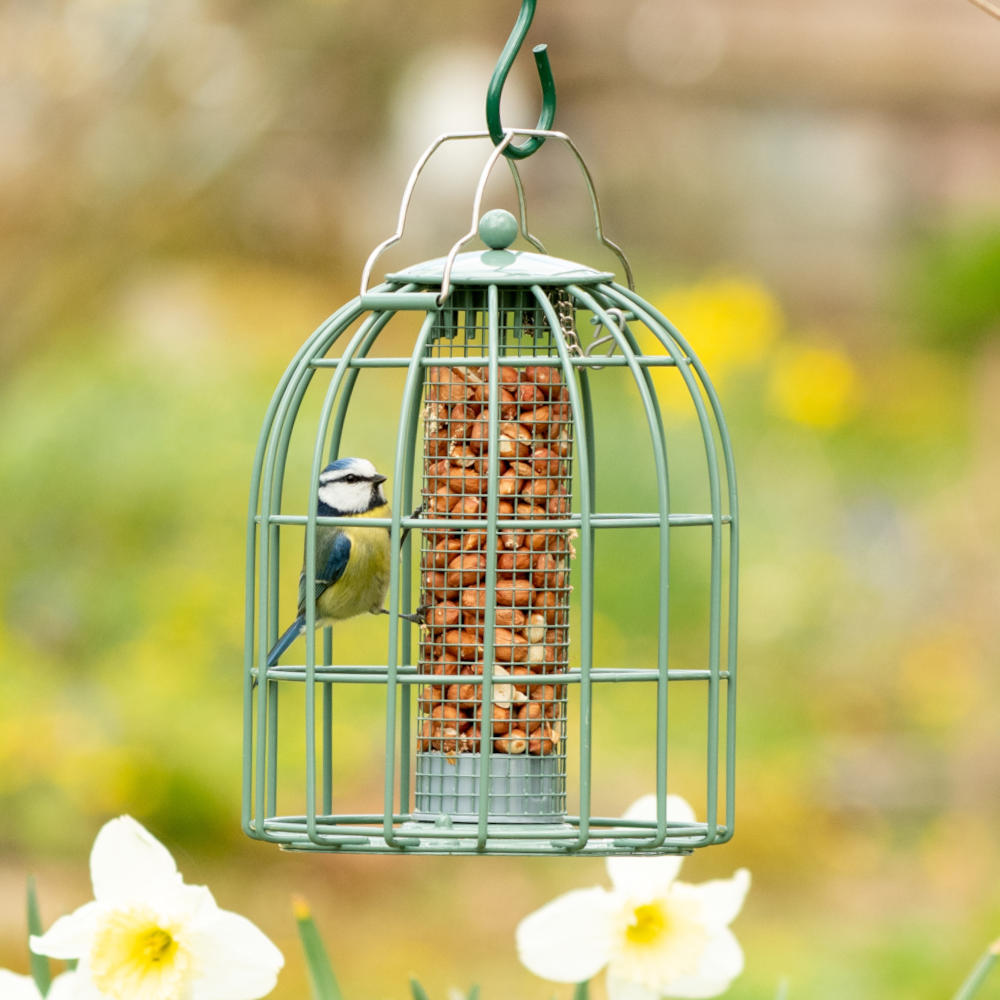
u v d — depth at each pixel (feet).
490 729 17.61
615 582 53.67
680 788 46.50
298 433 56.49
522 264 19.02
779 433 58.95
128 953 15.85
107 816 43.96
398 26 57.31
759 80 77.25
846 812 46.60
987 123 77.82
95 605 51.52
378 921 41.65
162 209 49.57
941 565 55.47
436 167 76.02
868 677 52.24
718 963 17.03
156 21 48.01
